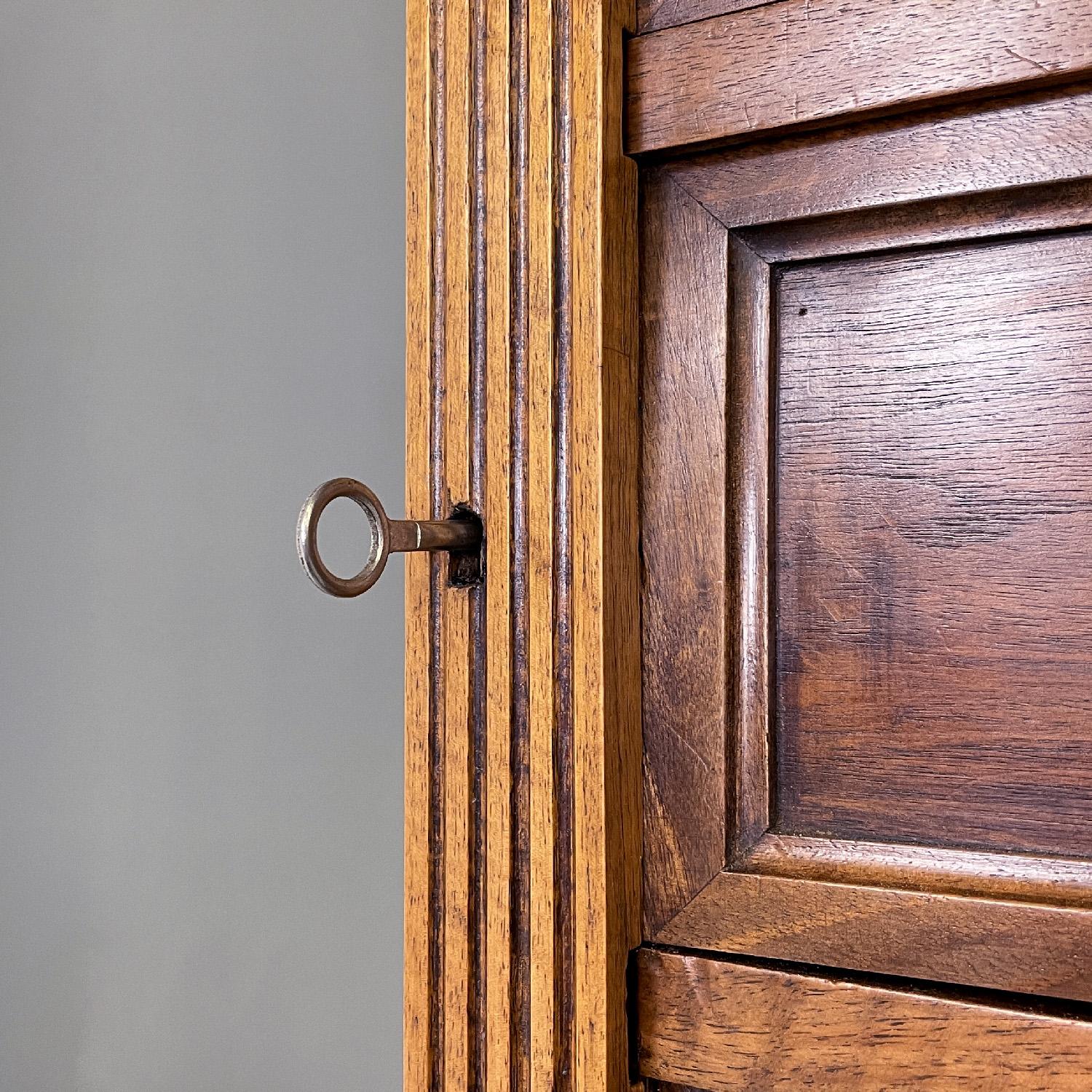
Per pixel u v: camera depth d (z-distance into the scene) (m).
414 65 0.57
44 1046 1.14
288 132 0.98
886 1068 0.47
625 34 0.53
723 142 0.51
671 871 0.53
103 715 1.10
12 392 1.18
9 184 1.19
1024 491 0.46
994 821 0.46
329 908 0.94
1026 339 0.46
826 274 0.50
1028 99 0.45
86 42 1.12
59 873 1.13
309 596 0.96
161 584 1.06
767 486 0.51
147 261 1.07
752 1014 0.50
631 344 0.53
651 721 0.54
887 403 0.49
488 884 0.54
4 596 1.17
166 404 1.06
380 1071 0.91
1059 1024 0.44
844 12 0.47
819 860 0.50
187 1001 1.03
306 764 0.96
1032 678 0.46
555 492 0.53
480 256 0.55
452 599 0.55
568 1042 0.52
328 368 0.95
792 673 0.51
